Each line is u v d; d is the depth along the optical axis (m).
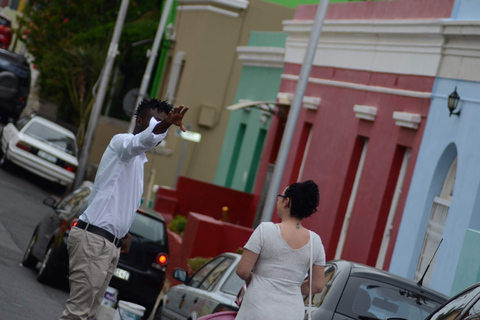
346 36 27.59
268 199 22.58
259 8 45.84
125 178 9.08
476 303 8.48
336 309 10.73
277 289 8.86
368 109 24.55
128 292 21.02
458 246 18.08
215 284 15.16
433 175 20.52
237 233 26.62
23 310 16.62
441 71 21.41
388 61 24.48
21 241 26.75
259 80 38.00
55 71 55.16
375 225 22.91
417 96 22.30
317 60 29.97
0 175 41.31
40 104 62.16
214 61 45.50
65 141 42.34
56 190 42.81
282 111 32.91
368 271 11.38
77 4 55.91
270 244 8.90
